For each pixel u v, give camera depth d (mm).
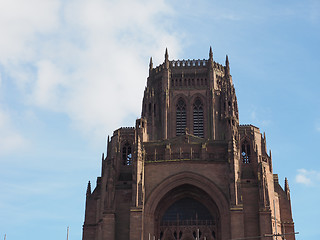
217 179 107125
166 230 109000
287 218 120750
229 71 155125
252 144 116000
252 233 105250
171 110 147625
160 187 107188
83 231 122250
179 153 111188
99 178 128125
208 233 107875
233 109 143625
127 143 124938
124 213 107812
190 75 151625
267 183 108375
